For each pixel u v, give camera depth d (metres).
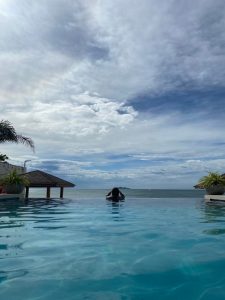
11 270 4.64
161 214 11.54
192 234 7.46
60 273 4.55
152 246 6.20
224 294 3.95
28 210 12.46
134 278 4.44
